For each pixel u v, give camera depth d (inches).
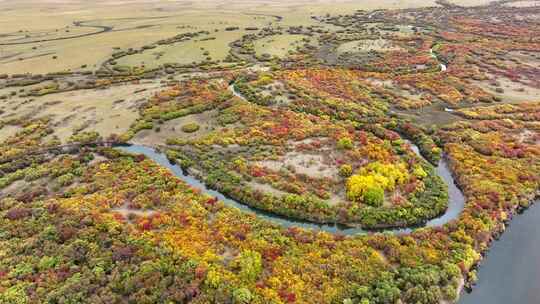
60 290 1686.8
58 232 2027.6
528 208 2322.8
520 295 1766.7
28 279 1766.7
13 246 1961.1
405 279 1737.2
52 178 2608.3
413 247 1935.3
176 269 1793.8
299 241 1984.5
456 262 1854.1
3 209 2288.4
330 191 2409.0
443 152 2901.1
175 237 1989.4
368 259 1857.8
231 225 2096.5
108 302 1642.5
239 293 1657.2
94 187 2450.8
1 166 2746.1
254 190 2409.0
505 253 1994.3
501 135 3073.3
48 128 3319.4
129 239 1974.7
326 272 1792.6
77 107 3750.0
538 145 2928.2
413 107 3666.3
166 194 2358.5
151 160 2780.5
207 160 2778.1
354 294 1676.9
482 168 2608.3
